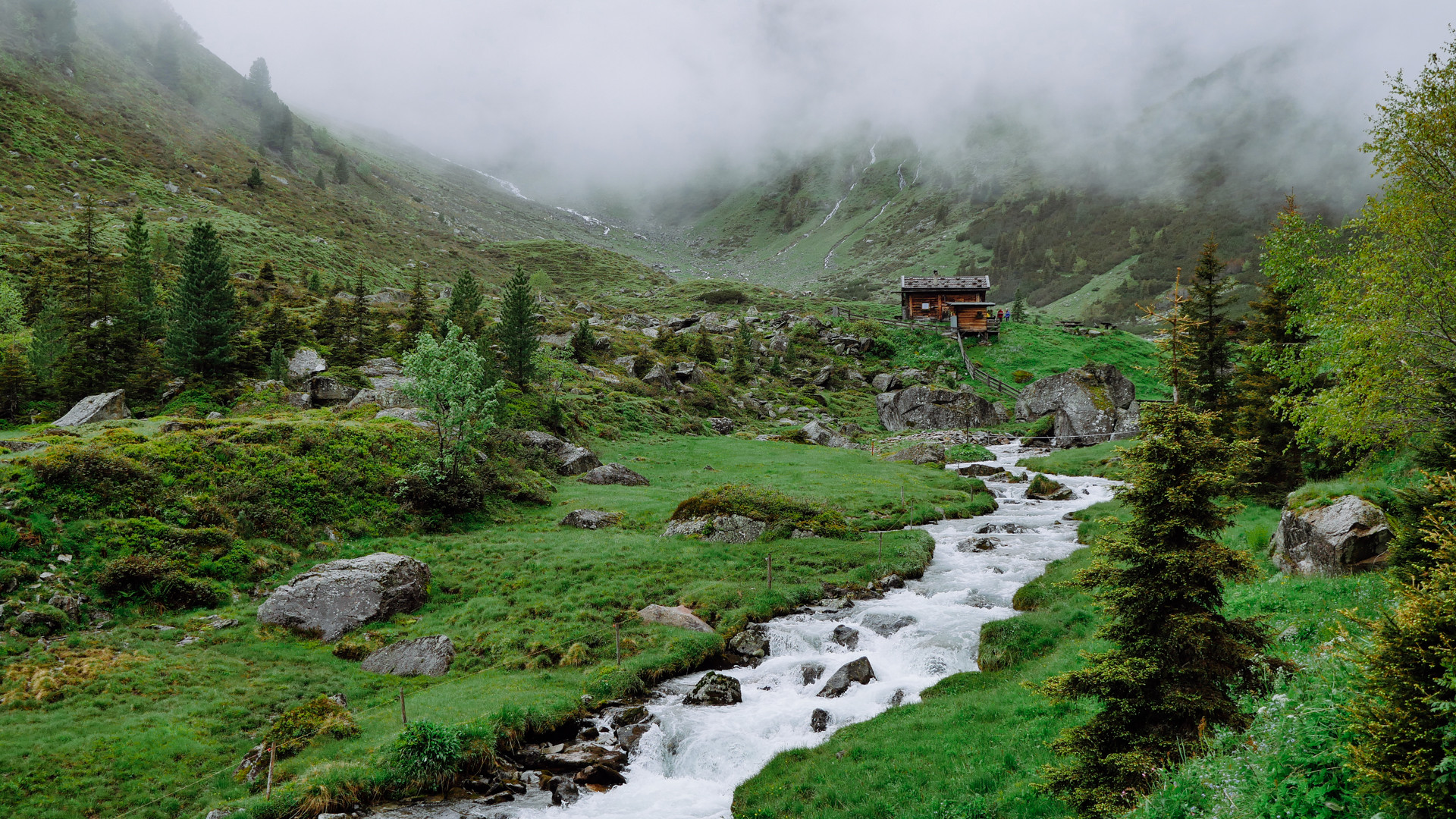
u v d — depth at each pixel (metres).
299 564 35.00
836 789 17.31
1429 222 21.97
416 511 42.06
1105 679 12.90
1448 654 7.38
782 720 21.91
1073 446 75.31
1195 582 12.78
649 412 80.50
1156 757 12.20
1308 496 24.05
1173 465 13.15
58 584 28.33
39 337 62.03
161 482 35.75
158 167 180.12
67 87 192.25
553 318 127.44
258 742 21.56
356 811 17.78
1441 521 9.49
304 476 40.31
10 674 23.80
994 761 16.77
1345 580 20.00
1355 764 8.06
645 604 31.41
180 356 60.91
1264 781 10.24
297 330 80.12
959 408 91.56
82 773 19.39
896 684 23.72
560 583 33.53
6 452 36.47
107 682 24.14
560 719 22.00
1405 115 22.83
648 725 21.97
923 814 15.26
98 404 49.81
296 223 187.88
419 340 44.50
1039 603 28.53
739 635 28.25
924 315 133.75
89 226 87.94
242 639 28.41
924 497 49.81
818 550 37.78
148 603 29.64
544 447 58.34
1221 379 43.69
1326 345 25.89
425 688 25.23
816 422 82.62
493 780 19.23
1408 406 22.00
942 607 29.91
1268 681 13.69
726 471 60.41
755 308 170.12
